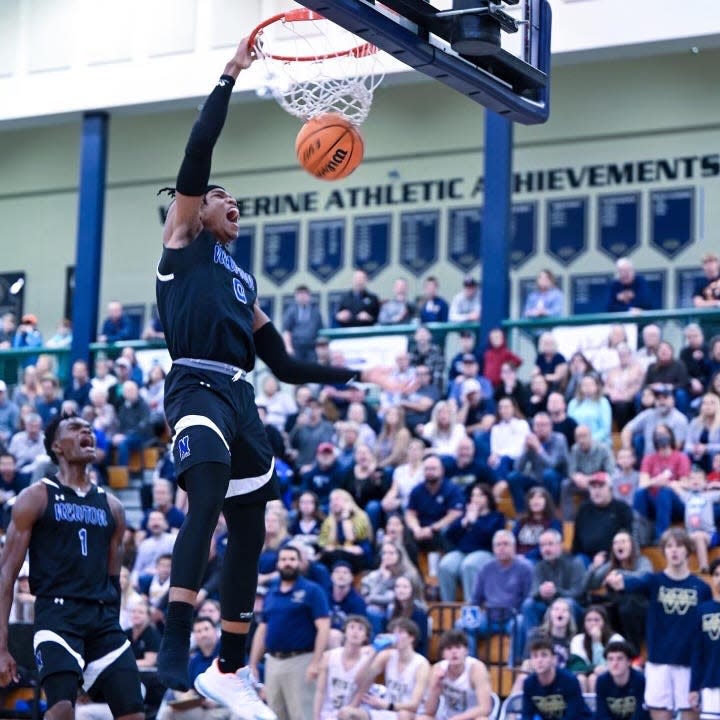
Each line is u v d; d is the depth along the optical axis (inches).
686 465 512.1
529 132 826.8
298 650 426.3
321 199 876.0
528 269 820.0
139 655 445.4
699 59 794.8
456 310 681.6
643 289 625.0
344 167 229.6
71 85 729.6
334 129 228.7
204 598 478.6
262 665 461.7
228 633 195.2
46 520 257.4
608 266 800.9
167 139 919.0
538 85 258.8
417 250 848.3
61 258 927.7
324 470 569.9
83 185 727.7
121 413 666.2
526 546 502.9
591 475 528.7
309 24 260.5
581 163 813.9
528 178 825.5
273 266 883.4
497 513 509.0
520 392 589.0
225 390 186.9
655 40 599.5
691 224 784.9
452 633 406.6
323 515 538.0
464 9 234.2
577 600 464.8
